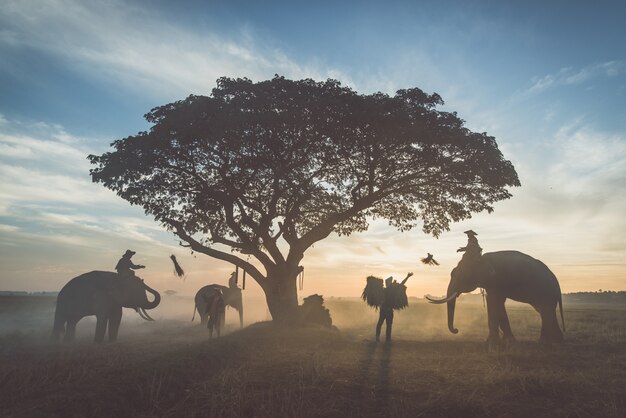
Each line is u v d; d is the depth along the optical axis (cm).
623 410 652
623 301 11512
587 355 1084
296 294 2148
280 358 1009
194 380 791
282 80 2002
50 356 1094
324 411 649
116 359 976
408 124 1931
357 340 1479
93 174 2086
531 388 752
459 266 1484
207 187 2166
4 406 643
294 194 2105
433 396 716
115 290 1648
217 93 2023
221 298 1634
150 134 2038
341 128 1945
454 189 2234
